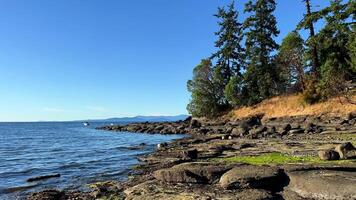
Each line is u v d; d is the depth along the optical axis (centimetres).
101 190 1561
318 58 5659
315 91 5462
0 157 3478
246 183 1185
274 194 1127
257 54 7012
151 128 8012
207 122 7175
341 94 4866
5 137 7762
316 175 1123
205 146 2909
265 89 6888
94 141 5638
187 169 1360
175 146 3253
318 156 1816
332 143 2386
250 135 3709
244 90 7219
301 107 5538
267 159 1861
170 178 1368
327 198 1020
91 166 2556
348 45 4856
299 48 6034
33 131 11612
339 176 1088
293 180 1152
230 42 7988
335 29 5259
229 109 7531
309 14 5581
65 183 1888
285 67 6475
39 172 2397
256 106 6725
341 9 5169
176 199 1116
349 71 5275
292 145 2431
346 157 1617
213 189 1222
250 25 7144
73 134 8694
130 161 2684
